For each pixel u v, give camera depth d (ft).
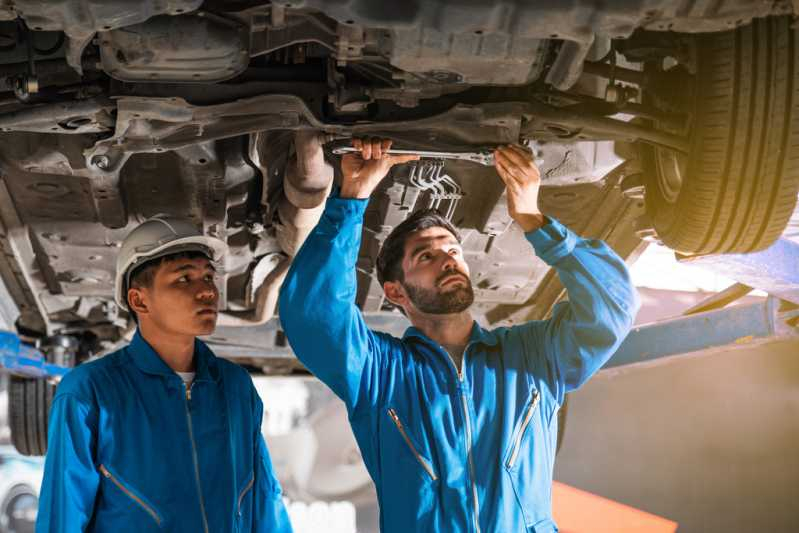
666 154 13.25
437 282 10.16
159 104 11.62
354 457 35.04
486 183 14.75
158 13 9.95
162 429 9.59
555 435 10.25
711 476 39.27
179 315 9.98
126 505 9.31
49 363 21.29
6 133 13.53
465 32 10.03
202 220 15.53
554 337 10.25
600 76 12.21
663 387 40.88
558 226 10.14
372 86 11.76
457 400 9.79
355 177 10.56
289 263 16.93
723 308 19.27
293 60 12.24
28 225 16.14
